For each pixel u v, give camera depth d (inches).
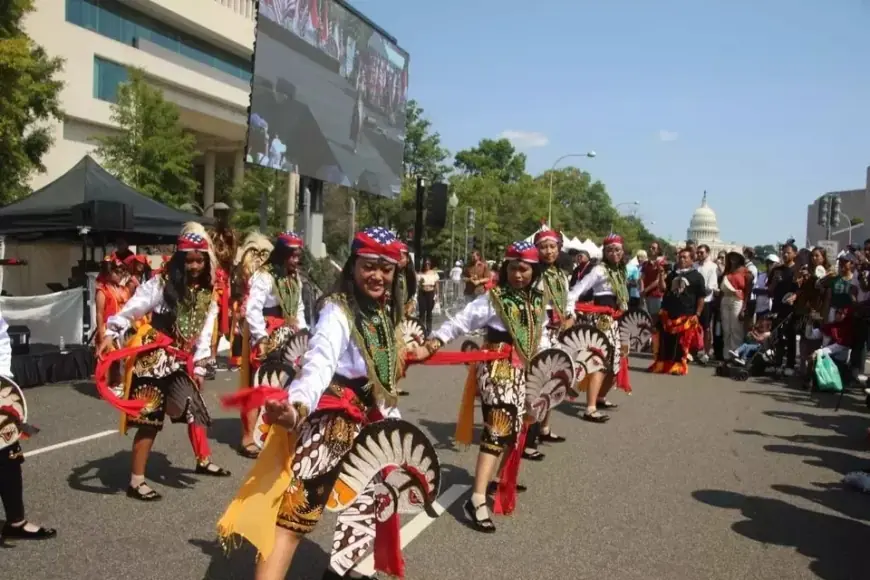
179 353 217.0
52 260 837.2
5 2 789.2
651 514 221.5
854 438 328.5
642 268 624.7
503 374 206.1
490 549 190.5
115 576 167.2
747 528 212.1
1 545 182.5
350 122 690.2
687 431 333.1
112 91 1385.3
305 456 137.5
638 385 459.8
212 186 1923.0
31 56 840.9
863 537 207.8
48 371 410.6
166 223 530.6
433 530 202.7
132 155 1221.7
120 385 358.3
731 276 546.6
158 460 260.4
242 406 129.8
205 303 221.3
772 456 293.9
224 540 181.6
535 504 227.5
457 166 2842.0
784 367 529.7
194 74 1587.1
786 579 178.5
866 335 449.7
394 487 146.7
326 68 632.4
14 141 823.7
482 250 1728.6
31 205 490.3
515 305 211.2
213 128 1781.5
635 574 178.2
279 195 1380.4
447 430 321.1
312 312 281.4
